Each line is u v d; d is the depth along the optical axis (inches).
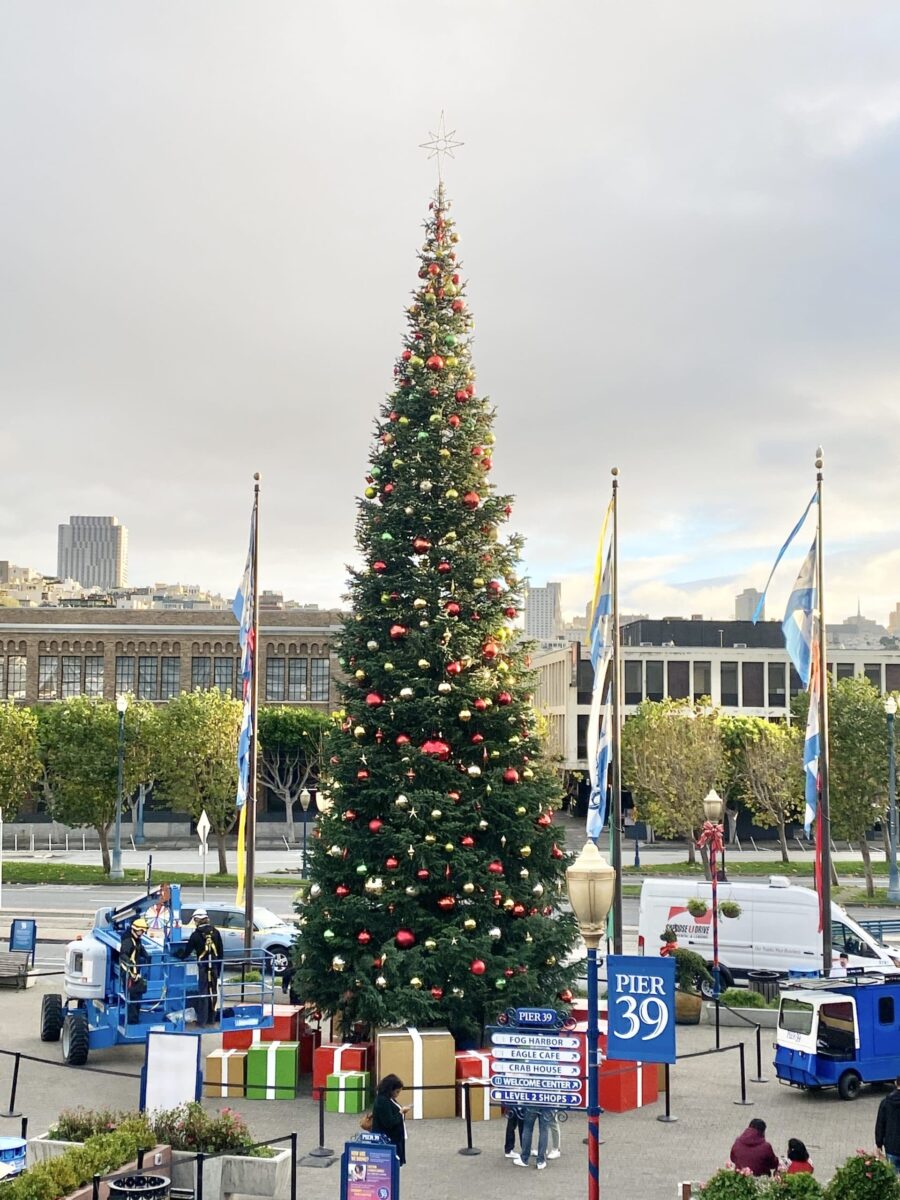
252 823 1234.6
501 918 978.7
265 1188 660.1
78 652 3818.9
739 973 1428.4
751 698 4005.9
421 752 973.2
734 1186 553.0
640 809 2891.2
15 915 1926.7
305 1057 995.9
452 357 1055.0
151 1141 657.6
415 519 1032.2
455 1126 856.9
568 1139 822.5
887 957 1412.4
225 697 2881.4
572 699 4040.4
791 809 2972.4
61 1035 1072.2
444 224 1094.4
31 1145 671.8
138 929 1015.6
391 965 923.4
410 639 1008.9
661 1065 934.4
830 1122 863.1
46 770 2805.1
